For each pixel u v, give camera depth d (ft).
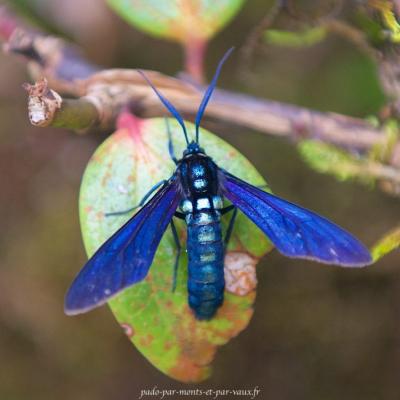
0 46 1.20
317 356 1.19
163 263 0.98
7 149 1.22
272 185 1.19
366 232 1.18
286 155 1.19
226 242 0.99
